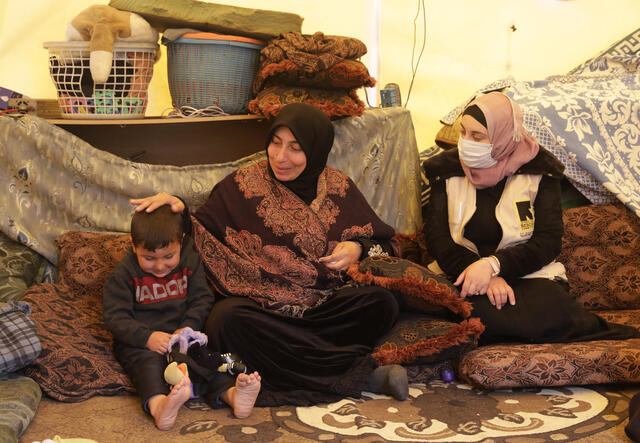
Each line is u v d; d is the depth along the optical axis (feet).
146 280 7.54
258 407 7.06
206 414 6.79
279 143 8.61
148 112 12.38
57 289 8.97
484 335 8.40
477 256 8.93
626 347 7.59
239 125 12.12
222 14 10.40
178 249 7.51
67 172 9.78
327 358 7.40
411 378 7.81
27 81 11.50
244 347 7.41
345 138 11.12
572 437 6.14
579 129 10.73
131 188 10.02
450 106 13.78
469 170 9.20
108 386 7.25
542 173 9.10
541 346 7.86
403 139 11.72
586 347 7.62
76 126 11.28
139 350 7.07
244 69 10.85
